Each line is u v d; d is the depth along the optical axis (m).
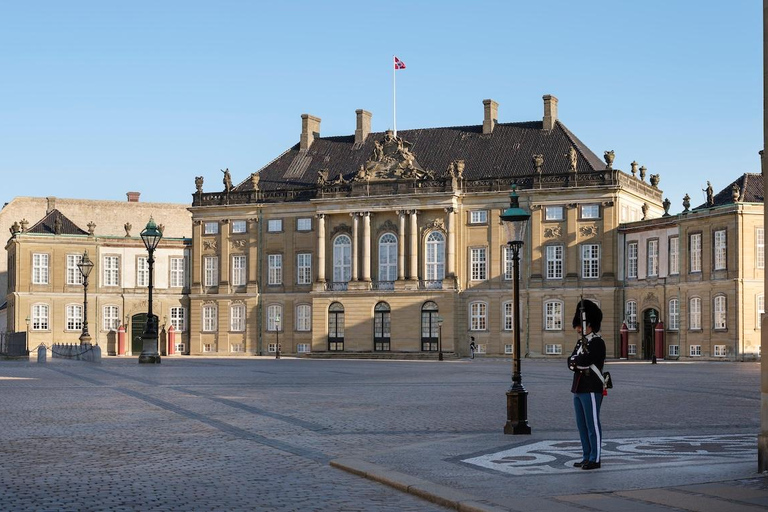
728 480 19.73
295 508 17.88
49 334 133.38
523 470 21.44
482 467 21.91
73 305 134.50
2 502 18.30
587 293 113.25
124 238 136.62
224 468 22.36
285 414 34.84
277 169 131.62
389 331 120.38
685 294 103.50
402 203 119.69
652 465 21.92
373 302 120.75
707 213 100.44
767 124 20.80
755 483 19.36
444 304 117.50
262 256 129.12
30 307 132.88
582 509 16.97
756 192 99.31
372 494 19.22
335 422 32.16
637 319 110.56
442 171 121.69
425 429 30.09
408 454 23.98
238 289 130.12
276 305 128.12
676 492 18.41
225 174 131.62
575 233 114.12
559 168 116.56
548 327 115.00
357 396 43.94
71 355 95.44
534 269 115.81
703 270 101.12
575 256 114.06
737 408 37.38
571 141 118.75
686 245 103.50
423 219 119.88
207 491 19.50
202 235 132.38
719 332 99.00
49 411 35.56
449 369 77.19
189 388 48.41
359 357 118.62
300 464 22.98
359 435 28.58
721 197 101.94
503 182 117.56
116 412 35.22
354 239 121.88
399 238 119.94
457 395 44.84
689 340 102.81
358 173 122.19
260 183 130.88
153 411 35.66
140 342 137.38
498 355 117.50
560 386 51.72
